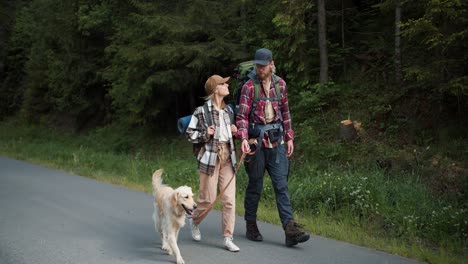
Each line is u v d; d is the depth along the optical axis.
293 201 7.64
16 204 7.62
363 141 9.52
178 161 11.82
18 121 23.12
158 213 5.25
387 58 10.99
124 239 5.71
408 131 9.25
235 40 12.33
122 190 8.92
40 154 15.11
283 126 5.46
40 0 18.38
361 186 7.35
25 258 5.01
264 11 11.70
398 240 5.96
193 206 4.64
